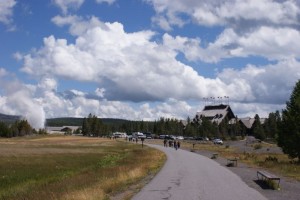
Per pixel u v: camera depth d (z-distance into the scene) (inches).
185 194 709.3
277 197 671.8
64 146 3833.7
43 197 639.8
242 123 6579.7
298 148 1628.9
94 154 2581.2
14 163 1791.3
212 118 7460.6
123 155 2480.3
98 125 7593.5
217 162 1695.4
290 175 1075.9
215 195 695.1
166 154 2415.1
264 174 892.6
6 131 6978.4
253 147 3710.6
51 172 1429.6
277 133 1708.9
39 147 3511.3
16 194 792.9
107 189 740.0
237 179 984.3
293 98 1685.5
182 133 6884.8
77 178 985.5
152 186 832.9
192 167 1403.8
